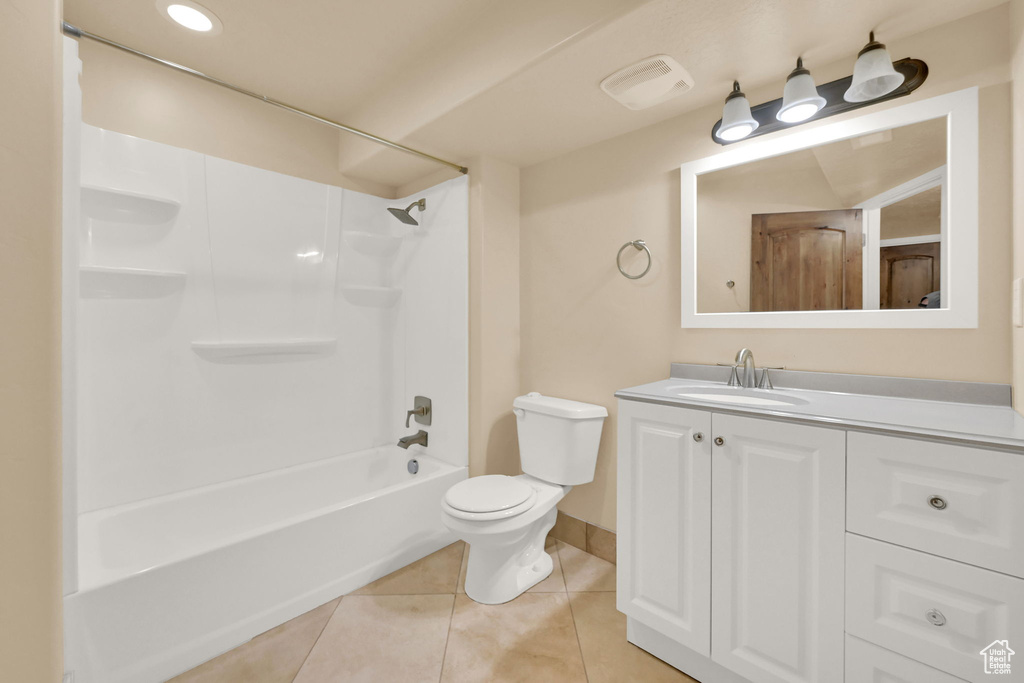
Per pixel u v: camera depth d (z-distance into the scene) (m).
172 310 1.94
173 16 1.60
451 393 2.43
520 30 1.50
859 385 1.43
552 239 2.30
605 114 1.83
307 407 2.40
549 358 2.33
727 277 1.72
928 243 1.33
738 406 1.25
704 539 1.31
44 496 0.26
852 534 1.07
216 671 1.42
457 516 1.68
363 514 1.89
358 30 1.71
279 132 2.28
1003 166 1.21
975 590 0.92
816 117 1.51
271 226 2.24
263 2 1.53
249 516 2.12
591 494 2.17
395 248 2.74
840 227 1.48
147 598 1.36
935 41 1.30
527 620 1.67
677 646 1.43
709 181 1.75
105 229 1.77
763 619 1.20
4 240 0.23
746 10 1.23
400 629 1.62
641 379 1.98
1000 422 1.02
